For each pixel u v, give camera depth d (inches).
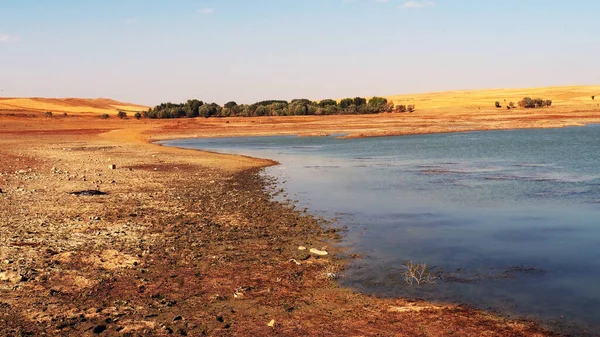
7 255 500.7
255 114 4995.1
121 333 340.8
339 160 1505.9
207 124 3735.2
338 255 530.6
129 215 700.7
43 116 5029.5
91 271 464.8
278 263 500.4
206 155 1656.0
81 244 547.8
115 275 456.8
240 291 422.6
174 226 641.0
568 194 872.3
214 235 601.6
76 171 1197.7
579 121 3511.3
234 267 486.0
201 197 859.4
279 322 364.5
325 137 2689.5
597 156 1481.3
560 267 489.7
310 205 795.4
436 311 386.3
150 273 465.4
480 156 1553.9
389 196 877.2
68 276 450.9
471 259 517.7
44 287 424.2
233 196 871.7
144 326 353.4
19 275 444.1
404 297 414.9
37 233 588.7
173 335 340.2
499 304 400.2
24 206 746.2
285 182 1047.6
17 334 334.3
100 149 1907.0
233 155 1662.2
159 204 787.4
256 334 344.5
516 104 5625.0
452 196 871.1
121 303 394.6
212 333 345.1
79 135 2834.6
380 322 366.0
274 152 1825.8
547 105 5182.1
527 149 1755.7
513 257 524.1
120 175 1135.6
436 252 542.6
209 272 471.2
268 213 733.3
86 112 7121.1
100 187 954.7
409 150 1817.2
